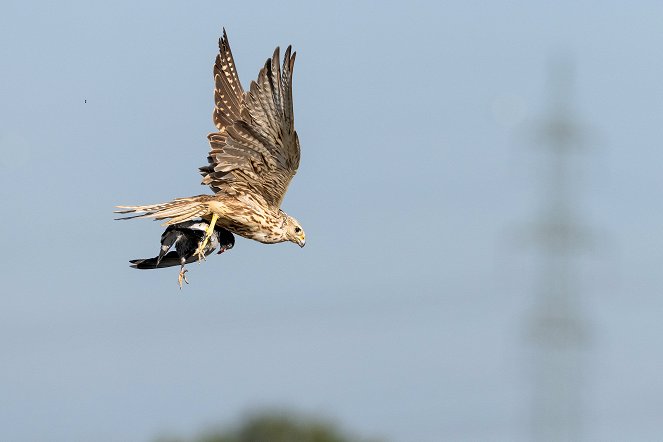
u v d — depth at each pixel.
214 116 18.84
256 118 18.52
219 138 18.66
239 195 18.62
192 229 18.03
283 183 19.00
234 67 18.97
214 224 18.16
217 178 18.69
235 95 18.89
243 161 18.72
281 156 18.77
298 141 18.58
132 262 17.69
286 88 18.23
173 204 17.91
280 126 18.47
